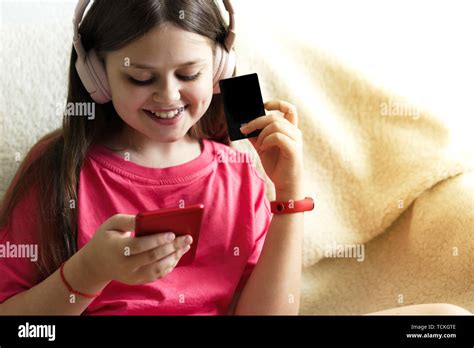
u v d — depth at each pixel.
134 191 0.94
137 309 0.90
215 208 0.97
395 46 1.22
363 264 1.16
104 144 0.97
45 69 1.08
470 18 1.25
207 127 1.05
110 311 0.90
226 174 1.01
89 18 0.88
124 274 0.78
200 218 0.77
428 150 1.16
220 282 0.95
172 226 0.75
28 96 1.07
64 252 0.91
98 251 0.79
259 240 1.00
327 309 1.14
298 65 1.18
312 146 1.16
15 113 1.06
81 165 0.94
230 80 0.92
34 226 0.92
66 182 0.92
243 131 0.92
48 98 1.07
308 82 1.18
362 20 1.23
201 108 0.89
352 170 1.17
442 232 1.11
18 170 0.98
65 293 0.84
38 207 0.92
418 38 1.23
